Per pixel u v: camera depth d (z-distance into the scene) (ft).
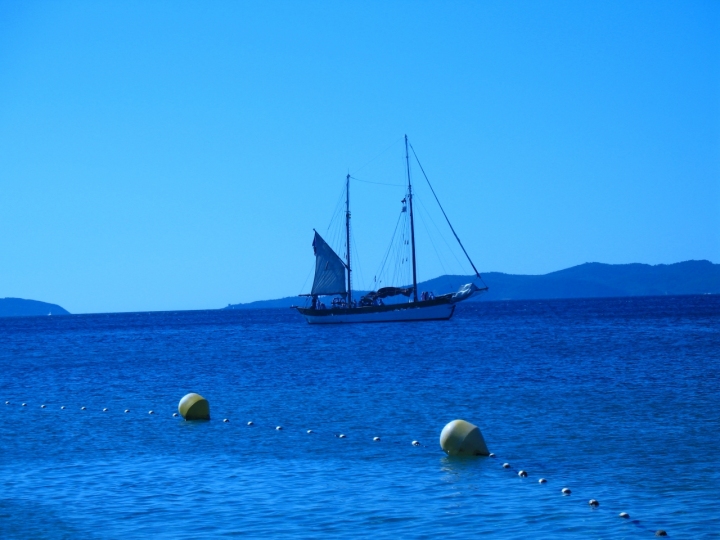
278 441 119.55
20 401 174.70
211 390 189.26
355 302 562.25
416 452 109.50
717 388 166.50
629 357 249.14
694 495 84.33
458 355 279.08
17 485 93.56
